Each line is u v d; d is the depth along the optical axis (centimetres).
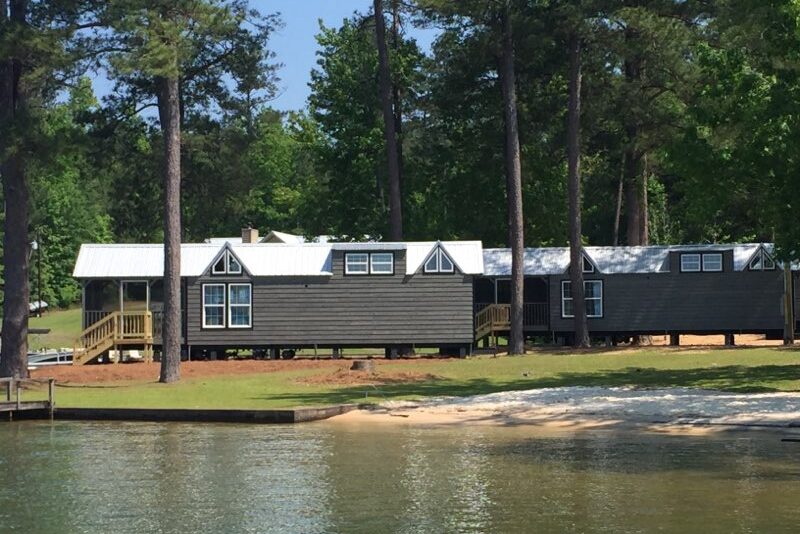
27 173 4319
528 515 1895
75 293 10569
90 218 10756
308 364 4869
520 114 6588
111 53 4206
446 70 6612
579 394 3547
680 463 2381
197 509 1995
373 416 3269
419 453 2578
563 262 6050
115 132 6512
